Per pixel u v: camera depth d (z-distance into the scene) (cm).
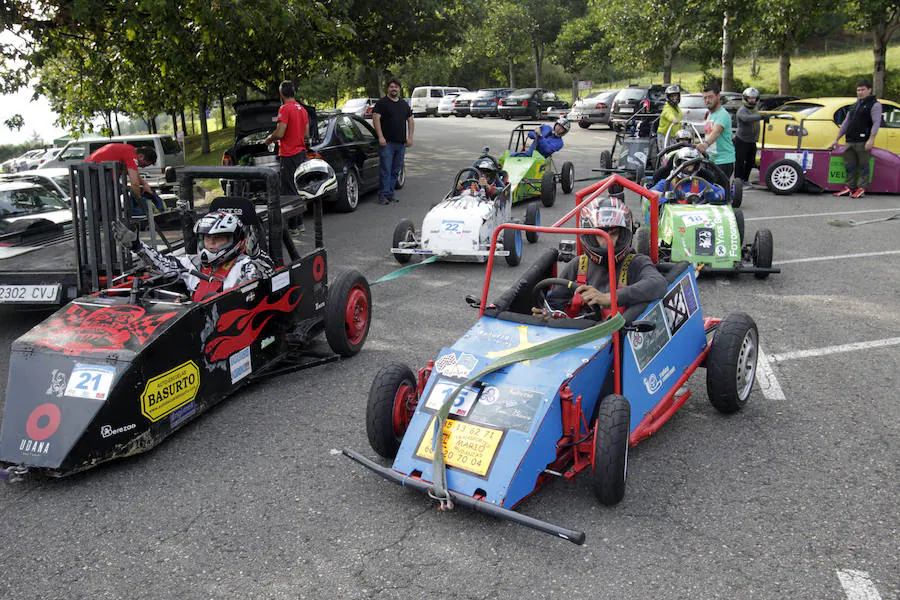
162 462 468
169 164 1978
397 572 354
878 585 334
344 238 1141
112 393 438
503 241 935
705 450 463
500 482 367
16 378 454
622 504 404
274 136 1121
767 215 1227
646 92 2708
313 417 527
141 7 1004
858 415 505
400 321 735
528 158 1336
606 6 3756
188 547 380
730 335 489
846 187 1397
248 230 578
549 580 344
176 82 1538
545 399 391
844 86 3784
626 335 441
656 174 943
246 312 551
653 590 335
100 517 410
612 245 427
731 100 2319
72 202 591
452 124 3344
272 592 343
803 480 425
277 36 1371
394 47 1892
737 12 2842
